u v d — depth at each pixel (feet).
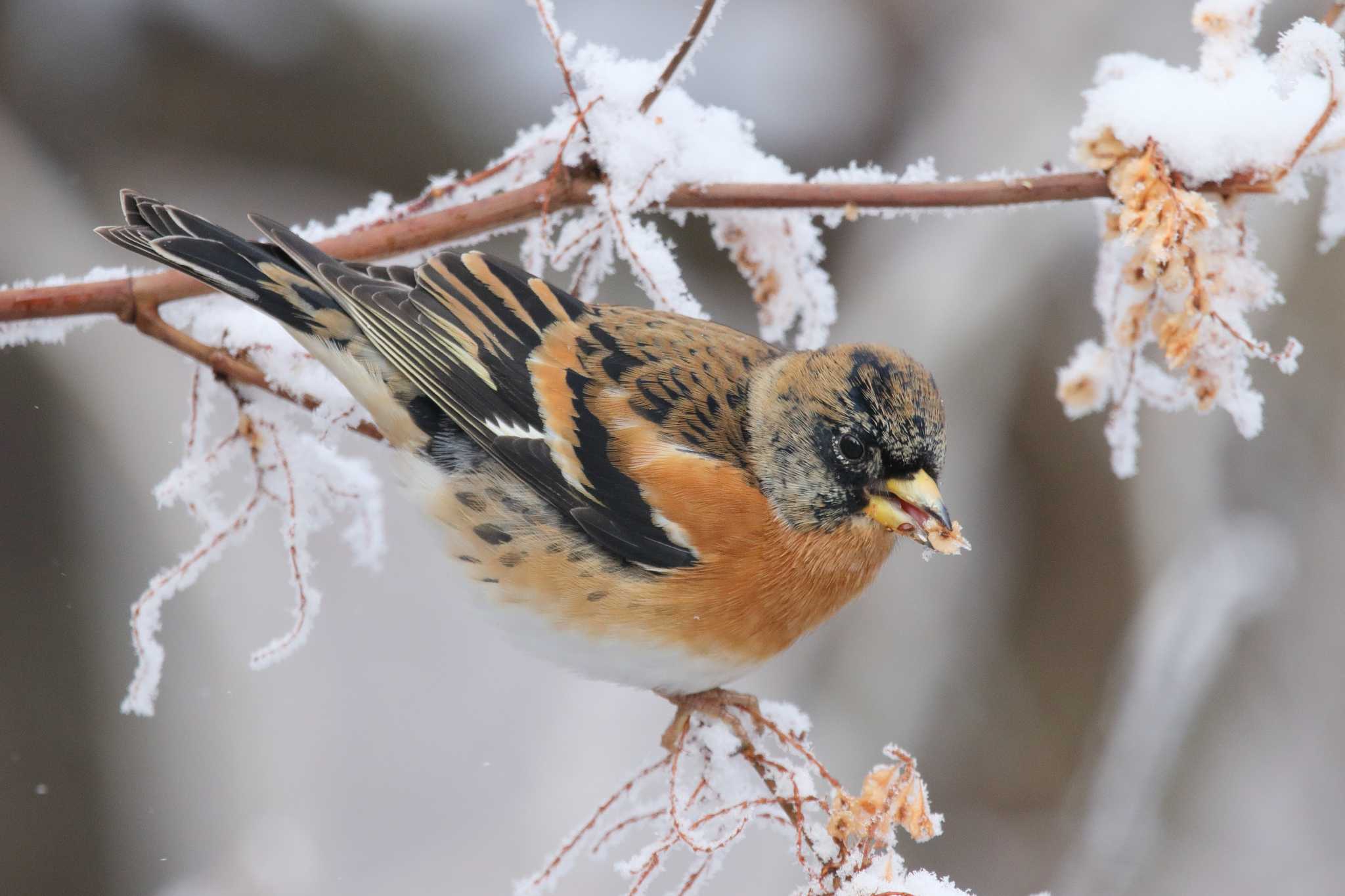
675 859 38.09
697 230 44.11
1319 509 43.57
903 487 21.99
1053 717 43.65
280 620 42.06
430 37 43.45
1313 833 42.83
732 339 23.77
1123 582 44.09
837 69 44.62
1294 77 19.17
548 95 43.88
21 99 42.32
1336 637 43.29
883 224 44.45
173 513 41.70
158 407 41.83
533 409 22.29
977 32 44.19
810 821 17.60
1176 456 44.04
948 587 43.50
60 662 40.04
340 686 41.96
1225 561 43.34
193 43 42.27
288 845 39.40
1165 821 43.14
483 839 39.88
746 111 44.16
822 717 42.14
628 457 22.08
